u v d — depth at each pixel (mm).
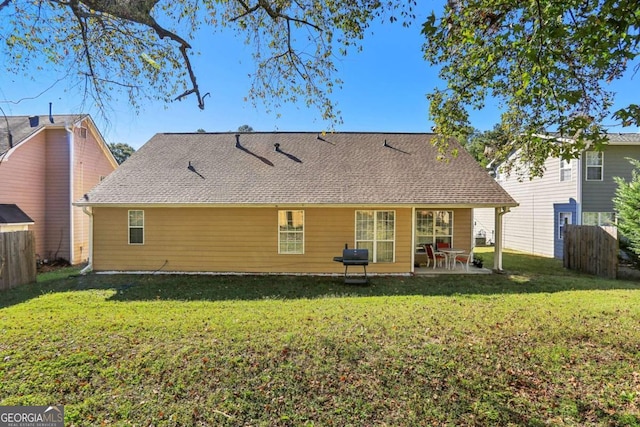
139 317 5770
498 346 4523
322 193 10250
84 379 3756
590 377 3836
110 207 10305
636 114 3371
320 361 4129
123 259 10484
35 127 13180
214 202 9906
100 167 15742
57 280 9312
